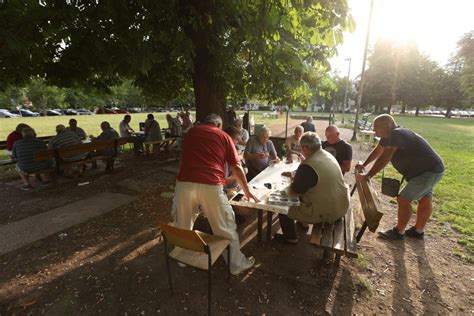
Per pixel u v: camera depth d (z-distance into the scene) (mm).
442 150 10469
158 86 7742
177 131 10125
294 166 4383
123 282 2633
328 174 2578
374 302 2422
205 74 5340
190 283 2625
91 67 5113
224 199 2500
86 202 4684
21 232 3604
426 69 44812
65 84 6273
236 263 2662
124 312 2266
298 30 4203
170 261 2969
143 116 37594
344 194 2680
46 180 5727
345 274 2789
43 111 46812
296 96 5473
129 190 5348
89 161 6047
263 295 2477
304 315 2260
